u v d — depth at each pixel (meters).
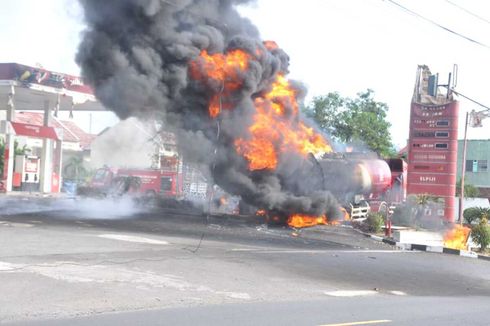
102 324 7.38
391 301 10.71
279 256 15.04
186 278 11.11
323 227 22.55
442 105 25.83
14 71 32.03
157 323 7.57
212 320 7.92
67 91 35.06
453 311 9.72
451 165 25.64
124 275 10.74
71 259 11.80
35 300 8.51
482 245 21.89
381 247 19.38
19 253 12.02
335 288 11.82
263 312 8.75
